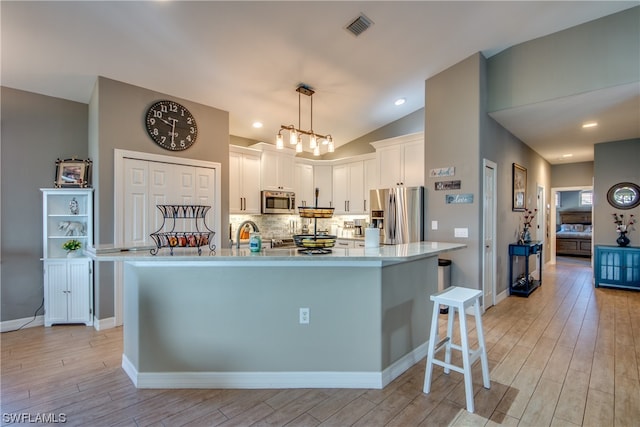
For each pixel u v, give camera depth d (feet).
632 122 14.40
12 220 11.41
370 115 17.12
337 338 7.47
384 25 10.02
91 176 12.10
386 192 15.51
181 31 9.38
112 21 8.71
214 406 6.70
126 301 8.20
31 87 11.51
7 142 11.32
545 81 11.72
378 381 7.39
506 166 15.76
